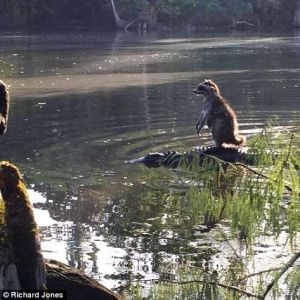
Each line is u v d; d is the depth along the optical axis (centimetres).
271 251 928
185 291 751
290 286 762
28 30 7531
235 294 746
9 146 1706
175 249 996
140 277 899
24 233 594
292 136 728
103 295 735
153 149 1652
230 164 751
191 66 3922
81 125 1986
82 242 1038
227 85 3011
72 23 8156
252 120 2023
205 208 734
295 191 698
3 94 737
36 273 593
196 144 1705
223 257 943
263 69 3725
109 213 1182
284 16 8294
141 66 3928
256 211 710
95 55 4625
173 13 8269
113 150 1652
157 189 1317
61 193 1300
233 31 7831
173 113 2186
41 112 2258
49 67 3850
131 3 8262
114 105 2411
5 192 609
